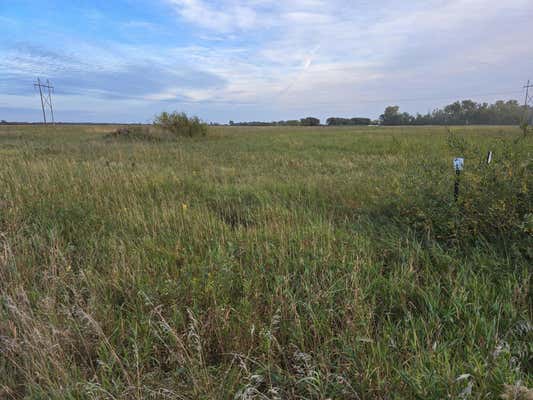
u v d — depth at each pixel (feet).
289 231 11.62
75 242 11.79
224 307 7.54
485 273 8.87
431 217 11.25
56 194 15.99
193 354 6.17
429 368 5.78
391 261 9.91
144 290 8.09
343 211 14.78
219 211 15.38
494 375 5.46
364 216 13.51
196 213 13.73
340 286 8.27
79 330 6.81
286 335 7.03
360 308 7.23
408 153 36.04
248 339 6.77
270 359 6.19
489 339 6.27
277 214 13.94
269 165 29.66
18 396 5.84
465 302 7.42
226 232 11.78
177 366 6.34
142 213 13.50
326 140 61.77
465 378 5.22
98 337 6.88
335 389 5.59
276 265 9.61
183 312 7.68
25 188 16.24
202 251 10.64
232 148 47.21
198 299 8.07
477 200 10.87
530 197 10.47
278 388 5.57
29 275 9.27
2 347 6.49
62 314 7.50
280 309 7.38
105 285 8.66
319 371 5.96
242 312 7.45
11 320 7.23
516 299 7.50
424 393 5.24
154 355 6.72
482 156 12.64
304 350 6.50
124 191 17.19
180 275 9.11
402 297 7.82
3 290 8.51
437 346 6.29
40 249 10.77
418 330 6.85
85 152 36.27
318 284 8.26
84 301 8.15
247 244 10.69
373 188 17.26
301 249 10.16
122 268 9.25
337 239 11.10
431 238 10.89
